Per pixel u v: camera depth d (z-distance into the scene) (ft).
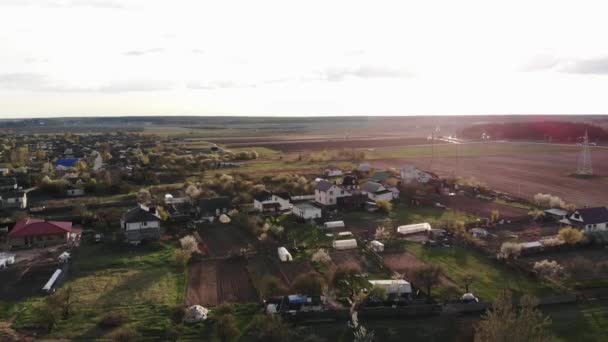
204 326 157.99
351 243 242.99
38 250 239.91
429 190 376.68
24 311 169.17
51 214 322.96
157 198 360.89
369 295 176.24
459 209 328.49
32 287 191.62
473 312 168.25
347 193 335.88
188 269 214.07
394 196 357.20
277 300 173.27
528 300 148.66
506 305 136.26
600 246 238.89
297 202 352.69
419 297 179.32
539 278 195.31
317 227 279.28
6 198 333.62
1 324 158.30
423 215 311.88
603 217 270.26
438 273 186.70
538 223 289.12
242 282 198.59
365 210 326.65
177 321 160.97
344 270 189.26
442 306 168.25
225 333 145.89
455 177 426.51
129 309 170.40
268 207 316.81
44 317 155.94
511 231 272.72
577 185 422.00
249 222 275.39
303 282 179.42
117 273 207.41
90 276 203.92
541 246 231.30
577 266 202.80
